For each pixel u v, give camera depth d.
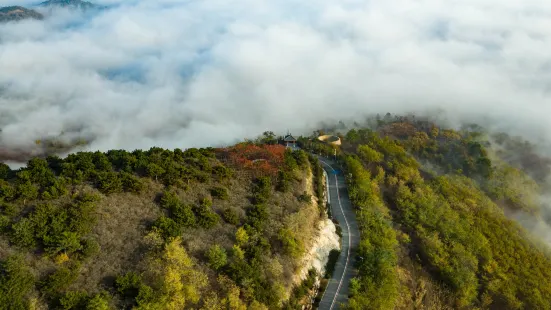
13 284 41.12
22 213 52.97
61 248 47.00
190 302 47.16
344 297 63.41
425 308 72.81
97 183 62.38
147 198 63.34
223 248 56.34
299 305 56.09
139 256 50.75
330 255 73.75
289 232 64.38
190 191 68.69
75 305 41.72
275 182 79.50
